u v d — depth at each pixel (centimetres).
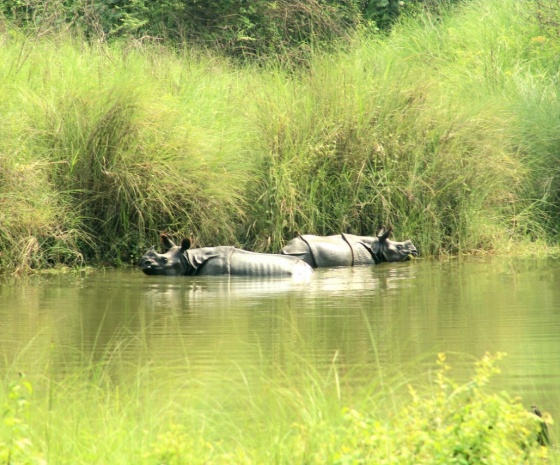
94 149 4925
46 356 2769
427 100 5534
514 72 6638
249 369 2564
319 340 2938
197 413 2109
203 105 5656
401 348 2817
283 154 5216
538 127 5766
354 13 8362
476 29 7688
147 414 2083
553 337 2942
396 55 7162
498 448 1811
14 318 3366
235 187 5025
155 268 4494
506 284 4069
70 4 8031
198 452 1884
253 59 7269
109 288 4081
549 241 5450
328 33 7406
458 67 6900
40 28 6050
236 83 6016
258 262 4488
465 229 5284
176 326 3184
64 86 5256
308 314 3381
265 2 8319
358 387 2348
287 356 2722
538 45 7362
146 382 2430
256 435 2005
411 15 8612
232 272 4481
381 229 4956
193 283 4228
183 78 5916
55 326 3216
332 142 5241
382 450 1816
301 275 4438
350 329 3100
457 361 2650
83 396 2267
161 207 4972
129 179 4862
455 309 3462
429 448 1823
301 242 4819
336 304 3600
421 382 2414
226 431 2052
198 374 2514
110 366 2623
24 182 4694
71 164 4912
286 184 5106
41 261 4759
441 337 2966
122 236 4953
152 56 6147
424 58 7112
